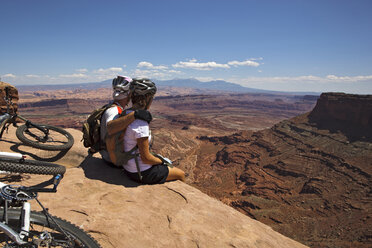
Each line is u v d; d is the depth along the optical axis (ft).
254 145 594.24
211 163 514.68
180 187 12.28
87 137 12.30
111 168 13.64
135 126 10.52
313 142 522.06
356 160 410.72
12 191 6.09
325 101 593.83
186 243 8.29
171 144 617.21
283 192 346.54
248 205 292.81
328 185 350.64
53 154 16.71
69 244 6.46
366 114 497.87
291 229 238.48
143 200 10.77
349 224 231.50
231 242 8.52
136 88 10.34
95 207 9.74
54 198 10.04
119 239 8.18
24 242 5.47
